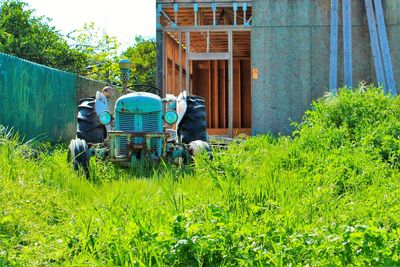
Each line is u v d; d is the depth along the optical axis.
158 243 4.27
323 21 16.50
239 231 4.45
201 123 10.20
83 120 9.88
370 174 6.98
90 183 7.08
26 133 11.21
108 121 9.02
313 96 16.56
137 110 8.88
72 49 25.45
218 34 18.39
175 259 4.19
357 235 4.16
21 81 11.00
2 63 10.30
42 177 6.88
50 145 11.54
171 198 5.57
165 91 16.64
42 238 4.69
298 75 16.58
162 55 16.61
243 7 16.53
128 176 7.74
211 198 5.66
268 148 9.58
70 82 13.62
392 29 16.41
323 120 10.60
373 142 8.88
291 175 6.76
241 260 4.11
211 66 21.45
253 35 16.58
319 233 4.49
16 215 5.24
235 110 22.17
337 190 6.52
